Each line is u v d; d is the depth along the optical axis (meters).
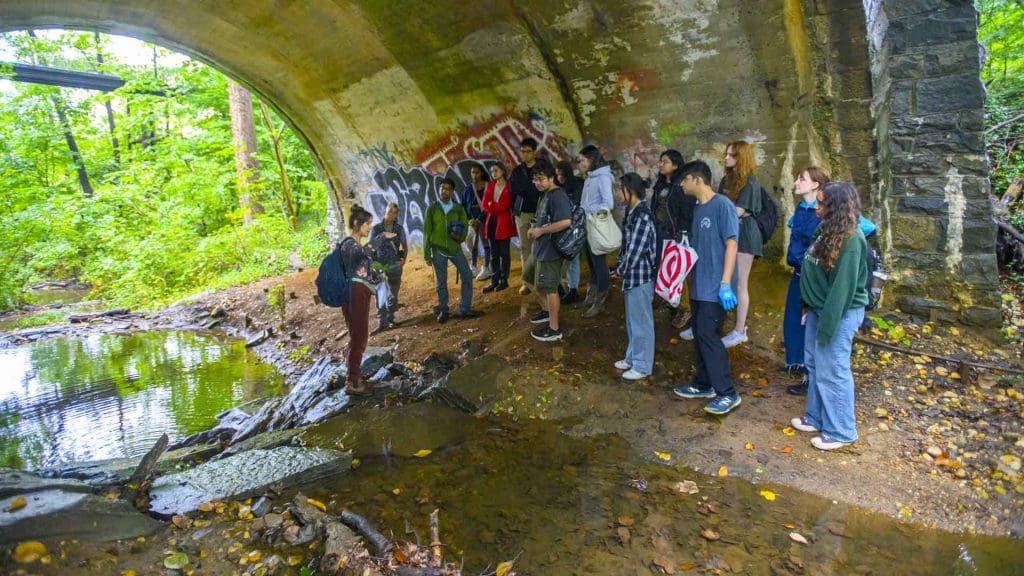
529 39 6.86
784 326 4.80
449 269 10.18
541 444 4.50
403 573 2.85
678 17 5.63
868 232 4.09
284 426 5.42
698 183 4.32
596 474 4.00
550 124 7.80
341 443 4.62
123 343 9.51
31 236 13.57
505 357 5.72
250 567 3.03
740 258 5.09
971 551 3.07
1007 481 3.54
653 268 5.00
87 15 8.18
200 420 6.09
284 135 18.50
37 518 3.00
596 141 7.49
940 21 5.18
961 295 5.24
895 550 3.09
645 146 7.09
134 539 3.21
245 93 15.47
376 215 12.13
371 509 3.66
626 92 6.75
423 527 3.44
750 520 3.38
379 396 5.64
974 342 5.08
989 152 7.00
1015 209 6.28
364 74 9.31
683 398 4.85
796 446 4.09
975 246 5.18
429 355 6.24
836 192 3.73
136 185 15.25
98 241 14.92
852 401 3.96
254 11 8.52
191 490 3.76
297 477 3.99
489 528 3.40
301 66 9.98
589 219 5.69
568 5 6.10
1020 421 4.05
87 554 2.96
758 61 5.64
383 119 10.16
